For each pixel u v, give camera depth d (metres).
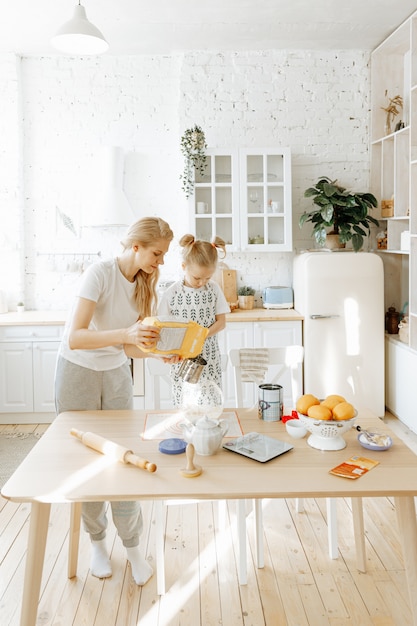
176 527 2.85
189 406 1.90
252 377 2.64
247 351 2.66
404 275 4.98
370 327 4.47
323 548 2.61
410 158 4.10
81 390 2.23
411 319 4.20
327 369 4.48
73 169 4.99
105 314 2.17
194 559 2.53
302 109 4.95
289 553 2.57
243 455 1.74
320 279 4.42
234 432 1.96
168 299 2.95
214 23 4.31
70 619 2.11
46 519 1.59
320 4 4.02
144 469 1.64
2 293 4.87
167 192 5.03
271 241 4.79
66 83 4.94
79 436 1.87
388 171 4.88
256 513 2.42
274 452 1.75
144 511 3.05
